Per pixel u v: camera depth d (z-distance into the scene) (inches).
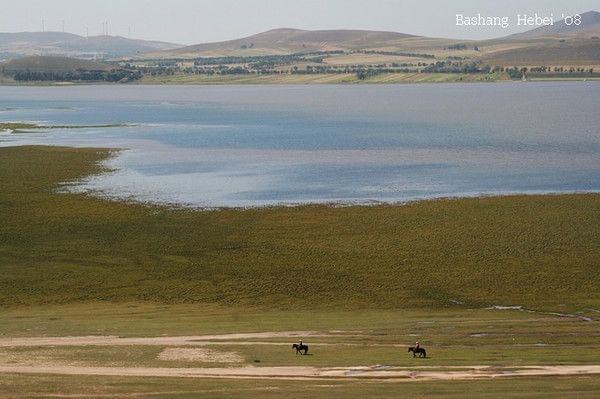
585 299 2925.7
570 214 4111.7
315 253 3528.5
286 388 1814.7
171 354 2215.8
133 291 3083.2
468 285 3107.8
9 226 3956.7
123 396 1732.3
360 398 1699.1
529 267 3289.9
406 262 3385.8
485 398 1683.1
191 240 3745.1
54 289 3100.4
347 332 2502.5
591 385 1822.1
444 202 4463.6
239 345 2322.8
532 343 2331.4
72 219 4104.3
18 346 2319.1
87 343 2354.8
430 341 2372.0
